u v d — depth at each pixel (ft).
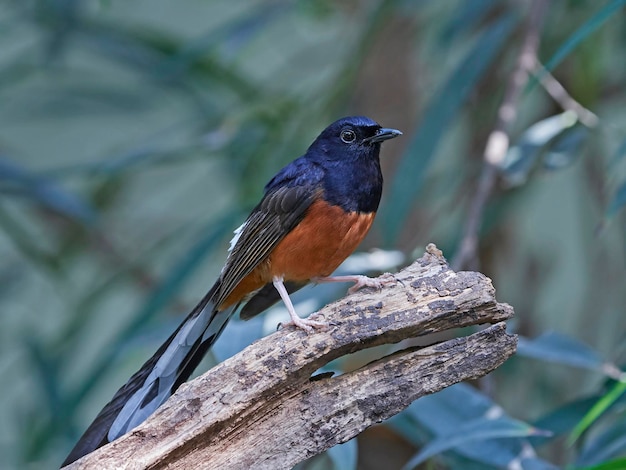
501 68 39.50
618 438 24.41
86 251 46.50
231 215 34.40
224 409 18.62
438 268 20.02
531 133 31.50
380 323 19.35
